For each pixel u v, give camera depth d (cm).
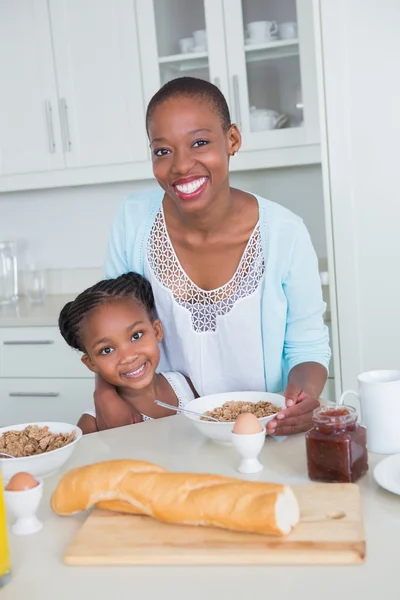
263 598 83
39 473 122
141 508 101
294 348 169
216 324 167
